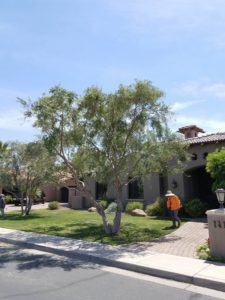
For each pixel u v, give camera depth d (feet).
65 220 64.95
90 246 37.81
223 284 23.82
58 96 44.52
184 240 41.06
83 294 22.35
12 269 29.27
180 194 73.10
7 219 68.85
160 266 28.40
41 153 71.97
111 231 46.57
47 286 24.16
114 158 47.11
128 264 29.55
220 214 30.50
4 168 78.59
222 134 71.97
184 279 25.80
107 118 45.42
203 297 22.09
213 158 55.98
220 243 30.53
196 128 87.10
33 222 62.18
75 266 30.50
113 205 78.74
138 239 42.11
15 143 78.18
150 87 45.09
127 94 44.55
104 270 29.07
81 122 45.85
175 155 50.80
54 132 44.68
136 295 22.26
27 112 45.16
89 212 82.89
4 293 22.48
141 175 50.96
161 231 48.11
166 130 47.09
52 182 69.15
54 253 36.50
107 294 22.40
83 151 48.01
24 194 84.84
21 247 40.14
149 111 45.83
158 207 69.46
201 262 29.63
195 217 65.05
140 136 46.85
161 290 23.52
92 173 51.49
